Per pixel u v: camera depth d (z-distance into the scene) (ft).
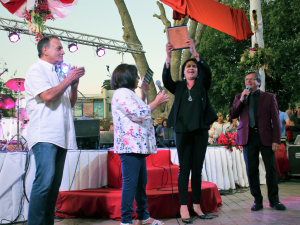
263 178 18.15
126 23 33.94
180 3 23.98
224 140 16.07
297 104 50.57
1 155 9.55
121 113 7.79
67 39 31.07
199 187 9.59
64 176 11.05
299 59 50.26
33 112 7.05
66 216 10.36
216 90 57.67
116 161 11.79
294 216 9.12
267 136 10.43
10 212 9.60
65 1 18.84
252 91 11.01
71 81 6.97
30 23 19.40
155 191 10.21
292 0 53.11
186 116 9.30
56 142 6.98
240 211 10.44
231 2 59.31
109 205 9.71
